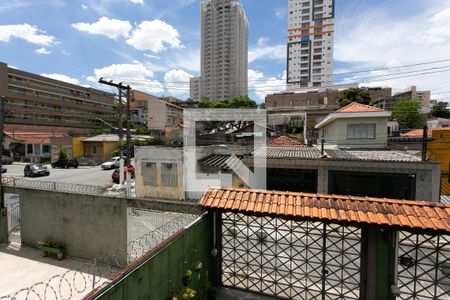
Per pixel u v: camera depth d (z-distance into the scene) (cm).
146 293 394
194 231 539
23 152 4059
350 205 509
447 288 605
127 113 1773
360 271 516
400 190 1117
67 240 1058
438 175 1066
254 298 567
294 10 9119
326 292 549
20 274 916
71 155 3738
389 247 489
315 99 6172
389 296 491
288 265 694
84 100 6197
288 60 9325
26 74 5053
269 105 6475
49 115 5453
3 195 1193
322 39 8900
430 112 4809
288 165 1252
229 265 618
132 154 3684
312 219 495
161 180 1692
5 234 1184
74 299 743
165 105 6191
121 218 980
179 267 483
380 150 1655
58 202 1074
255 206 541
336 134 1925
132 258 929
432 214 466
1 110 1267
